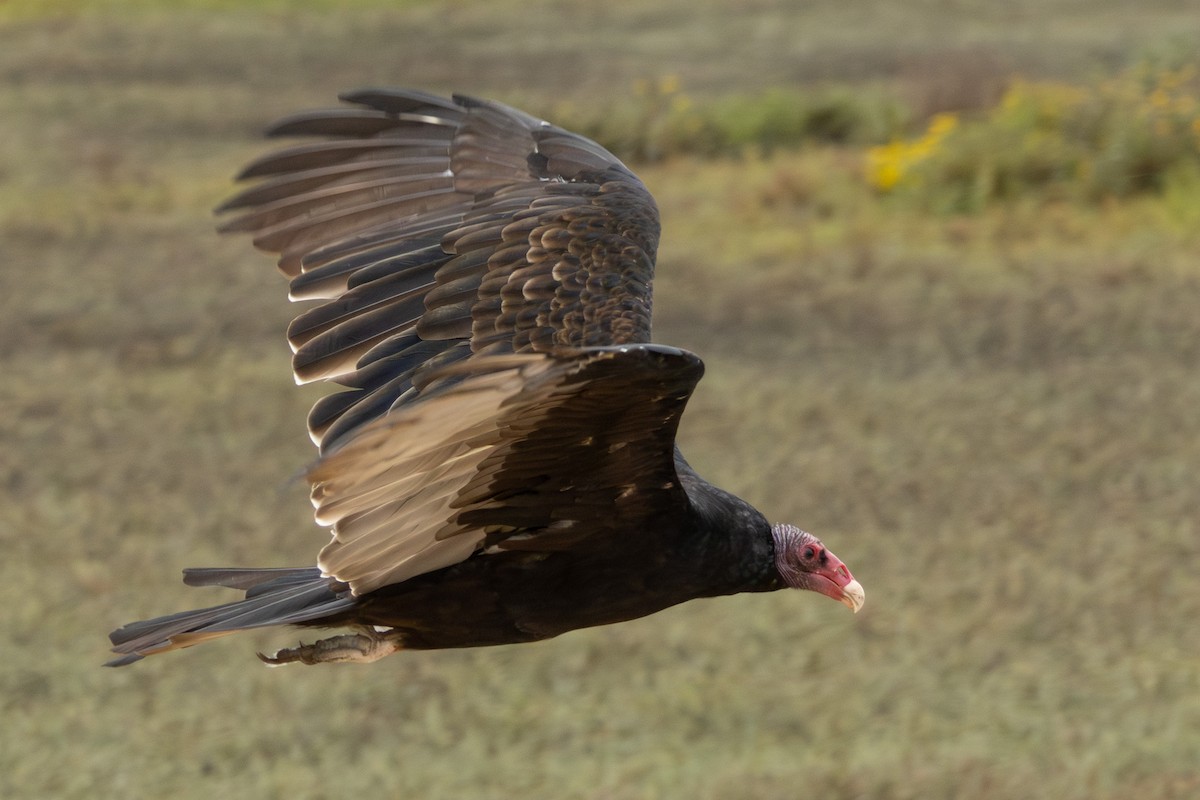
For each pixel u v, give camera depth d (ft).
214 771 51.06
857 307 100.99
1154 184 122.01
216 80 191.21
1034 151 124.06
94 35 222.48
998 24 221.25
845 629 59.88
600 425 24.75
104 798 49.29
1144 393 84.33
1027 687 55.21
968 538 67.26
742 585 30.12
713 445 78.02
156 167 145.69
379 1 256.11
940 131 131.85
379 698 56.24
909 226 118.52
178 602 62.08
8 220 126.21
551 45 215.31
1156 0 238.89
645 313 28.02
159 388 88.38
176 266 114.32
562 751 51.93
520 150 32.17
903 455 76.43
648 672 57.36
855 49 204.23
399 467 24.03
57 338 97.76
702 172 142.00
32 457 78.18
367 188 31.65
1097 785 48.29
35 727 53.47
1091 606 61.26
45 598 62.54
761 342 95.14
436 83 184.44
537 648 59.62
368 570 26.84
